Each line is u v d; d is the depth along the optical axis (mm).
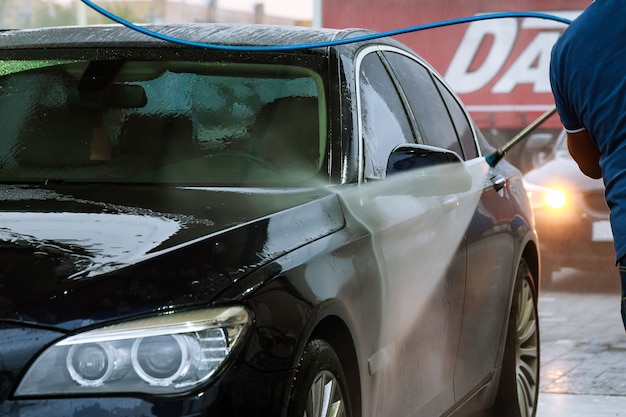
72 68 5055
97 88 4969
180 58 5020
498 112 17797
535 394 6586
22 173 4719
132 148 4770
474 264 5559
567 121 3863
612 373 8312
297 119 4777
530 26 17594
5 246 3664
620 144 3631
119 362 3412
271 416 3549
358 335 4137
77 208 4070
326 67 4938
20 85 5023
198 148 4738
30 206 4102
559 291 12859
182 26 5285
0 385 3391
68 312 3436
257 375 3521
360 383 4168
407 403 4707
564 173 13156
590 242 12883
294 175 4613
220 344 3469
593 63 3633
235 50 4906
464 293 5398
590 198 12898
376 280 4320
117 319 3441
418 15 17781
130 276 3516
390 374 4484
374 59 5363
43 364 3398
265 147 4707
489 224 5836
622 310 3727
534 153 17703
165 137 4789
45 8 26078
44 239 3721
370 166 4832
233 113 4820
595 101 3648
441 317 5074
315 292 3822
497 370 6066
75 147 4801
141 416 3377
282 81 4895
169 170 4668
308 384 3740
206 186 4453
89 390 3391
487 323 5797
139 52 5078
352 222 4344
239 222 3896
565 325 10547
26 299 3449
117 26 5328
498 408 6289
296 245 3928
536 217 13008
